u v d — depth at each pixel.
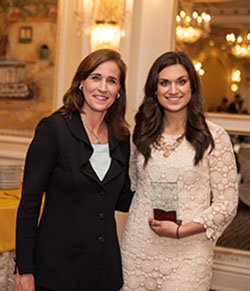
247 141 4.09
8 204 2.93
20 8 4.62
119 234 4.24
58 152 1.94
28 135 4.66
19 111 4.69
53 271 1.90
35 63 4.61
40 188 1.93
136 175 2.30
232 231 4.18
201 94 2.18
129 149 2.20
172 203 2.03
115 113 2.15
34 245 1.95
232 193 2.07
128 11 4.09
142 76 4.40
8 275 2.98
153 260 2.11
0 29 4.70
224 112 4.13
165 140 2.17
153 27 4.34
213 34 4.12
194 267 2.09
